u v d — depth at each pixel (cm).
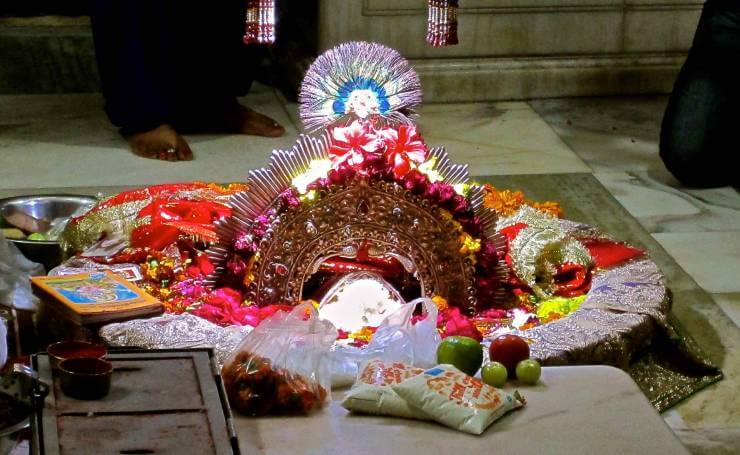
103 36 601
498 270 394
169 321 356
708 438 356
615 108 704
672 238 511
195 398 267
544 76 714
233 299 377
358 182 371
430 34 373
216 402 266
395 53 381
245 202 381
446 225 377
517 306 400
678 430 361
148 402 264
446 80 703
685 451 262
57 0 766
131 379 274
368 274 382
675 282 464
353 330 371
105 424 254
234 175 578
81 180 562
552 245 410
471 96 709
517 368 292
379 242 377
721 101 555
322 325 291
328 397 284
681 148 561
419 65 702
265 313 366
